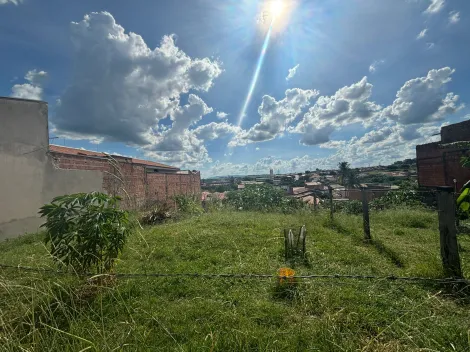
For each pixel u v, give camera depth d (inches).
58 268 117.3
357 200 414.3
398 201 392.2
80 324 83.7
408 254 161.6
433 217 273.1
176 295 112.9
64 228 108.5
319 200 450.6
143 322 90.2
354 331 81.7
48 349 69.6
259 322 90.2
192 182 873.5
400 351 70.4
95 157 404.8
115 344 73.0
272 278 123.0
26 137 305.9
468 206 72.8
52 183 328.8
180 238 216.4
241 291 113.1
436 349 71.7
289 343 76.7
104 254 116.0
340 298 103.0
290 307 99.3
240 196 513.0
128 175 480.7
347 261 153.9
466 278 110.0
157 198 598.5
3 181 284.0
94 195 121.6
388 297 102.1
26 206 302.0
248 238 210.2
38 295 92.9
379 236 214.4
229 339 77.7
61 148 550.0
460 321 84.0
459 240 188.5
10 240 269.4
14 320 82.2
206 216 355.6
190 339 79.4
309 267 145.3
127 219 130.6
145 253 176.4
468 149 385.1
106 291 107.1
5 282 100.3
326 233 228.7
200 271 140.6
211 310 97.0
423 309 92.4
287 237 165.2
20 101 301.4
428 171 485.1
